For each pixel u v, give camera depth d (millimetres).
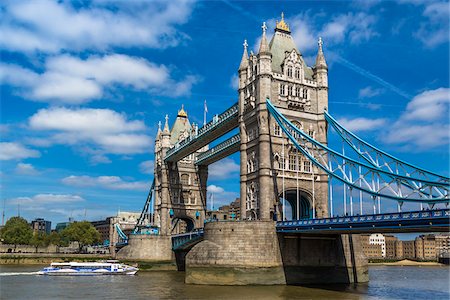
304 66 83812
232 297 54281
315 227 61312
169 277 86938
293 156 78688
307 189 78375
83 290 64250
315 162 69188
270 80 78562
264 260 66688
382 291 62656
